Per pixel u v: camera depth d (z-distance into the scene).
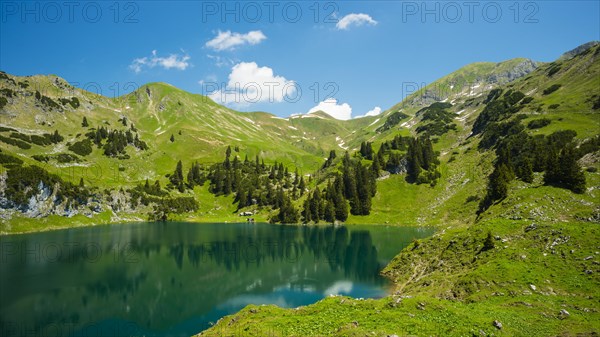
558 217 69.69
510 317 32.31
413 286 57.28
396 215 165.50
